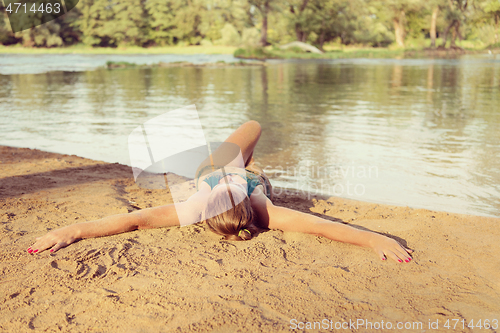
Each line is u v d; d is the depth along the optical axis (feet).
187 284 8.16
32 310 7.28
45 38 207.92
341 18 187.01
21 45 210.38
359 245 10.04
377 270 8.79
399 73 72.79
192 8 221.46
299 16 182.80
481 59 129.80
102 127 26.35
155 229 11.23
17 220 11.36
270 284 8.18
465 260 9.21
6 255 9.29
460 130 24.43
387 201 13.74
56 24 211.00
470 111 31.35
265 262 9.18
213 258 9.34
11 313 7.18
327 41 201.16
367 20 192.03
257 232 11.07
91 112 32.01
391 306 7.45
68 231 10.18
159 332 6.66
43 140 23.11
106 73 75.15
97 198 13.42
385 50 178.50
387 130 24.75
